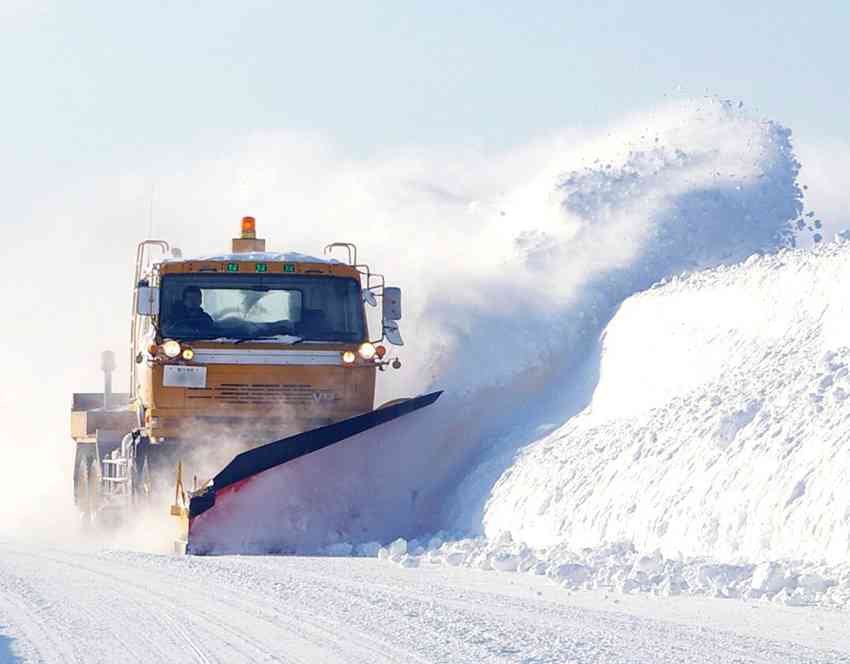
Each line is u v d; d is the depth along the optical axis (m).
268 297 48.78
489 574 35.25
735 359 45.34
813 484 33.41
